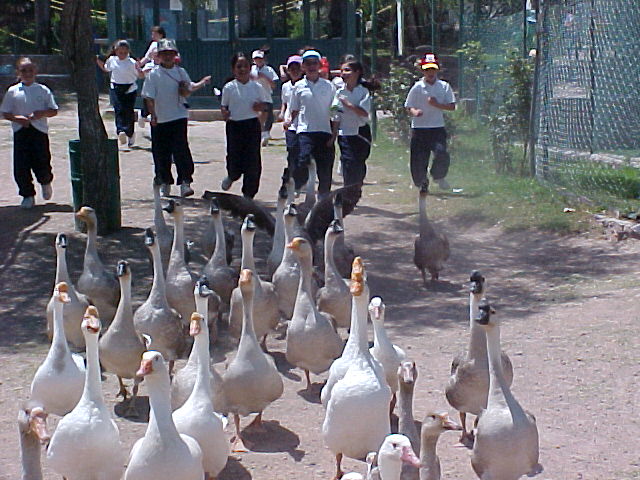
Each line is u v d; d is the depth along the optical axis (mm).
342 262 9969
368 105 13742
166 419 5316
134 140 21703
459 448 6613
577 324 8961
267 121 20969
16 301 10219
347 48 26750
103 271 9047
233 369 6570
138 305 9867
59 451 5699
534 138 15602
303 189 15430
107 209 12891
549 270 11055
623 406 7156
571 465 6246
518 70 16391
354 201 10859
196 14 26703
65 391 6617
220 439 5840
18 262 11617
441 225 13539
